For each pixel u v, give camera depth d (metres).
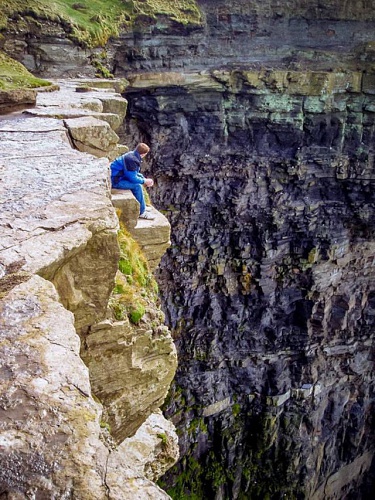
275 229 34.66
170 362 8.40
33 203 6.46
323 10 34.28
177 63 31.50
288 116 32.97
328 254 35.38
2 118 12.18
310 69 33.44
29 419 3.46
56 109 13.55
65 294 6.11
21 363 3.89
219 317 35.31
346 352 37.03
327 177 34.97
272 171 34.50
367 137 34.12
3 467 3.17
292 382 36.09
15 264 5.10
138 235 9.40
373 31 35.19
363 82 33.19
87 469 3.24
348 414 38.25
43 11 25.38
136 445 9.48
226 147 33.59
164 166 32.91
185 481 33.41
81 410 3.58
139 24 29.56
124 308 7.59
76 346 4.18
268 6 33.47
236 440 34.94
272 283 35.59
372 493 39.72
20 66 21.97
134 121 31.92
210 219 34.66
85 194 6.88
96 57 27.75
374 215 35.66
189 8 31.41
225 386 35.34
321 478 37.38
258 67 33.19
